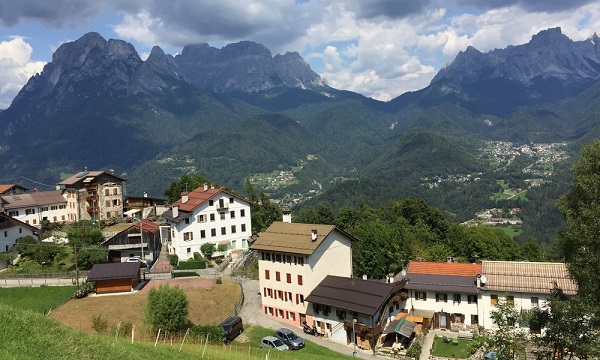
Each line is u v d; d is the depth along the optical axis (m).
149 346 30.47
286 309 66.44
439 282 67.50
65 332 24.47
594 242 43.81
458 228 126.94
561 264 64.88
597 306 33.41
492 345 32.75
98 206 119.88
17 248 91.38
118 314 60.91
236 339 56.22
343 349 57.50
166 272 81.62
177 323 50.91
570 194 53.41
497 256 108.44
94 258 84.69
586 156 51.47
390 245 88.75
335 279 65.06
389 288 59.72
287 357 42.53
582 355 29.44
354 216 134.50
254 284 79.44
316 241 65.31
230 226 97.25
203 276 81.75
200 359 31.50
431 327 66.44
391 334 61.38
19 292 71.56
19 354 20.08
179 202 100.81
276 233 71.12
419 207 132.38
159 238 99.31
